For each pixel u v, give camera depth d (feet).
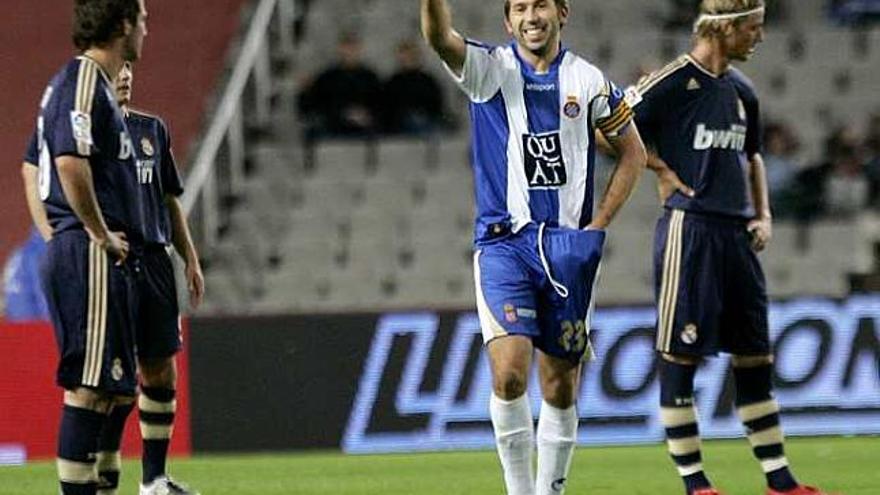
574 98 87.25
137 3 86.53
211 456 155.12
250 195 222.89
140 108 237.86
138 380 102.22
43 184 86.02
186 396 156.35
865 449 147.13
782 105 226.99
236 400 156.46
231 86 223.92
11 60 245.04
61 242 85.05
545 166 86.84
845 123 225.35
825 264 208.85
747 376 106.32
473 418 156.35
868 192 211.82
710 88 103.24
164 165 102.47
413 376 156.76
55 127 83.61
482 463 142.00
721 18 102.37
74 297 84.58
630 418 156.87
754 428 106.32
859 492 114.83
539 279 86.22
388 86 224.12
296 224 220.84
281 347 156.66
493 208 87.04
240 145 225.35
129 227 89.35
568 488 119.55
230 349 156.56
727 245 103.86
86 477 86.07
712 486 108.17
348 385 156.56
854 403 157.38
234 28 245.65
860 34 231.91
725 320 105.50
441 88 229.25
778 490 105.91
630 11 236.63
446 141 224.74
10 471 144.25
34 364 156.76
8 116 239.30
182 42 244.42
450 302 213.87
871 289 169.27
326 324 156.87
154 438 102.83
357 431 156.56
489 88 86.99
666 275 104.06
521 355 84.53
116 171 88.84
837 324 157.58
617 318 157.38
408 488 122.83
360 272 216.74
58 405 156.66
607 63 230.07
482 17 234.99
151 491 102.99
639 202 218.59
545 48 87.51
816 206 211.41
